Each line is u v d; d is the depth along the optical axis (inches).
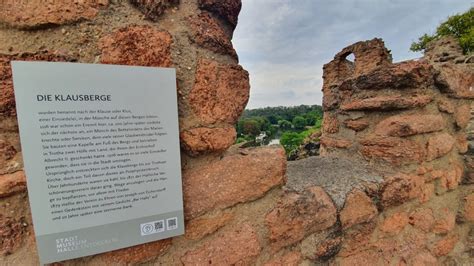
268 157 29.6
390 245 41.4
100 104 20.2
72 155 19.6
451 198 53.6
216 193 26.4
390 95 44.5
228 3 28.3
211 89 25.8
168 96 23.0
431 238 48.5
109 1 21.3
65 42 19.8
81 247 20.6
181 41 24.4
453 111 52.1
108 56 21.0
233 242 27.4
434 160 48.4
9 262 19.0
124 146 21.4
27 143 18.2
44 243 19.3
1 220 18.8
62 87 18.9
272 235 29.9
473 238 56.4
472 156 56.4
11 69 18.2
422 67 42.6
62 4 19.6
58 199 19.4
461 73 52.6
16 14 18.6
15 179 18.8
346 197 35.7
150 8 22.9
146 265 23.8
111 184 21.1
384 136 45.1
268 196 30.1
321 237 33.9
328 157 51.3
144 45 22.3
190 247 25.6
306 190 34.6
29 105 18.1
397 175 41.9
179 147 23.8
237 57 28.8
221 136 26.3
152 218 23.0
